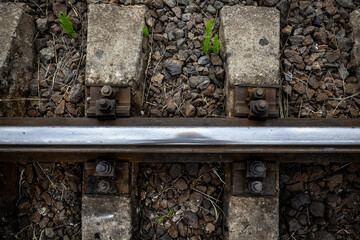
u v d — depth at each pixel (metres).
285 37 2.43
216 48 2.25
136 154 2.11
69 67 2.39
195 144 1.97
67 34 2.43
